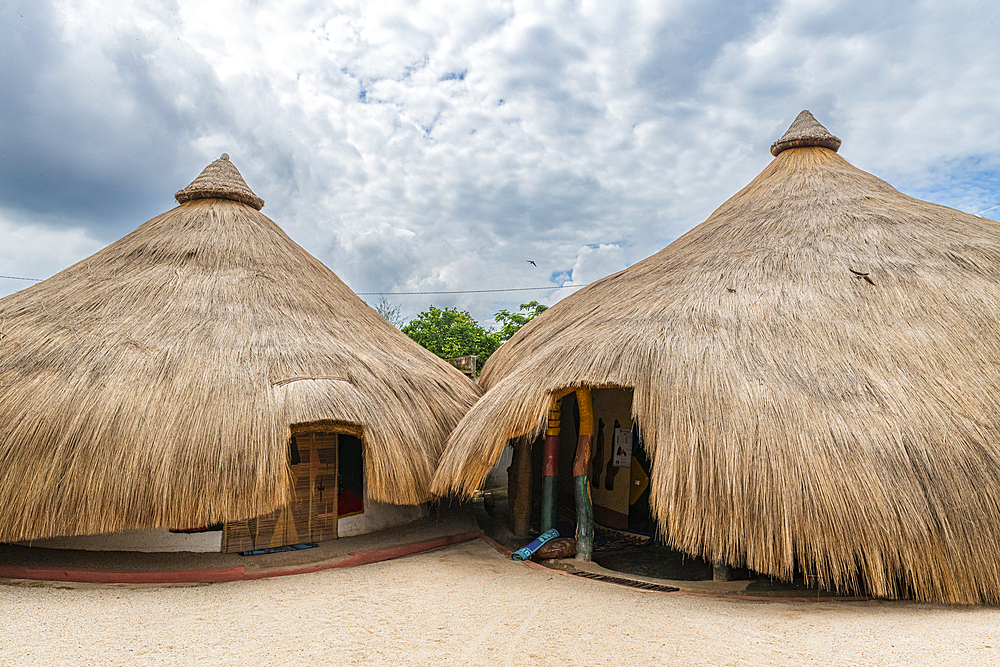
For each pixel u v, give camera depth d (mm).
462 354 20188
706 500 6016
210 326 8461
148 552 7949
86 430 6781
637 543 9305
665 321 7832
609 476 10539
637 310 8547
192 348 7941
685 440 6336
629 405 10375
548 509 8844
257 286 9656
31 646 4883
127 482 6602
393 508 9992
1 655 4680
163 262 9711
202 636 5176
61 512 6477
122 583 6973
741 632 5160
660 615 5750
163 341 7984
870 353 6672
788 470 5879
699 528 5977
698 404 6535
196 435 6961
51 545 7785
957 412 6039
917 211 9055
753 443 6102
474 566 7934
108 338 7883
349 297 11383
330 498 9070
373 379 8609
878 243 8273
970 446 5801
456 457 7848
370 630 5359
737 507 5887
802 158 11258
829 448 5914
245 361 7969
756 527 5793
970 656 4379
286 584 6992
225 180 11812
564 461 12297
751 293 7988
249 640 5086
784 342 7039
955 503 5582
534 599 6355
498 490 14125
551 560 8156
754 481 5918
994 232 8555
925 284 7336
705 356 7012
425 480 8141
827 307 7375
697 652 4734
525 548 8359
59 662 4566
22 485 6512
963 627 4965
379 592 6621
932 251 7938
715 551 5891
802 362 6738
